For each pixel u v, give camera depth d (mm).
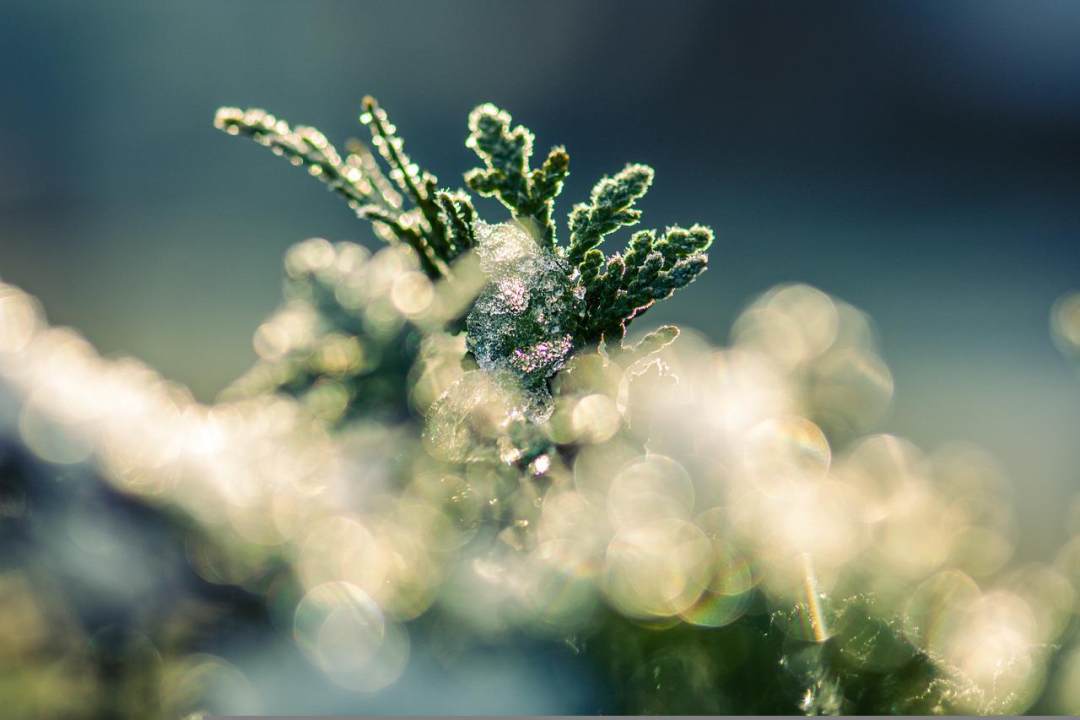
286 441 171
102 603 158
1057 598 173
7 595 157
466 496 164
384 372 176
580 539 162
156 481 163
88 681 157
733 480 170
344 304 179
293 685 157
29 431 162
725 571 162
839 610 164
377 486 167
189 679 157
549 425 165
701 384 185
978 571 176
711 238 168
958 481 186
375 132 167
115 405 168
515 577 161
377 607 159
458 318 166
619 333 167
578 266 167
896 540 172
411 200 167
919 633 165
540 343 164
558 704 157
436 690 157
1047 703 164
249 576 160
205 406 176
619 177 168
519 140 168
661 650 159
